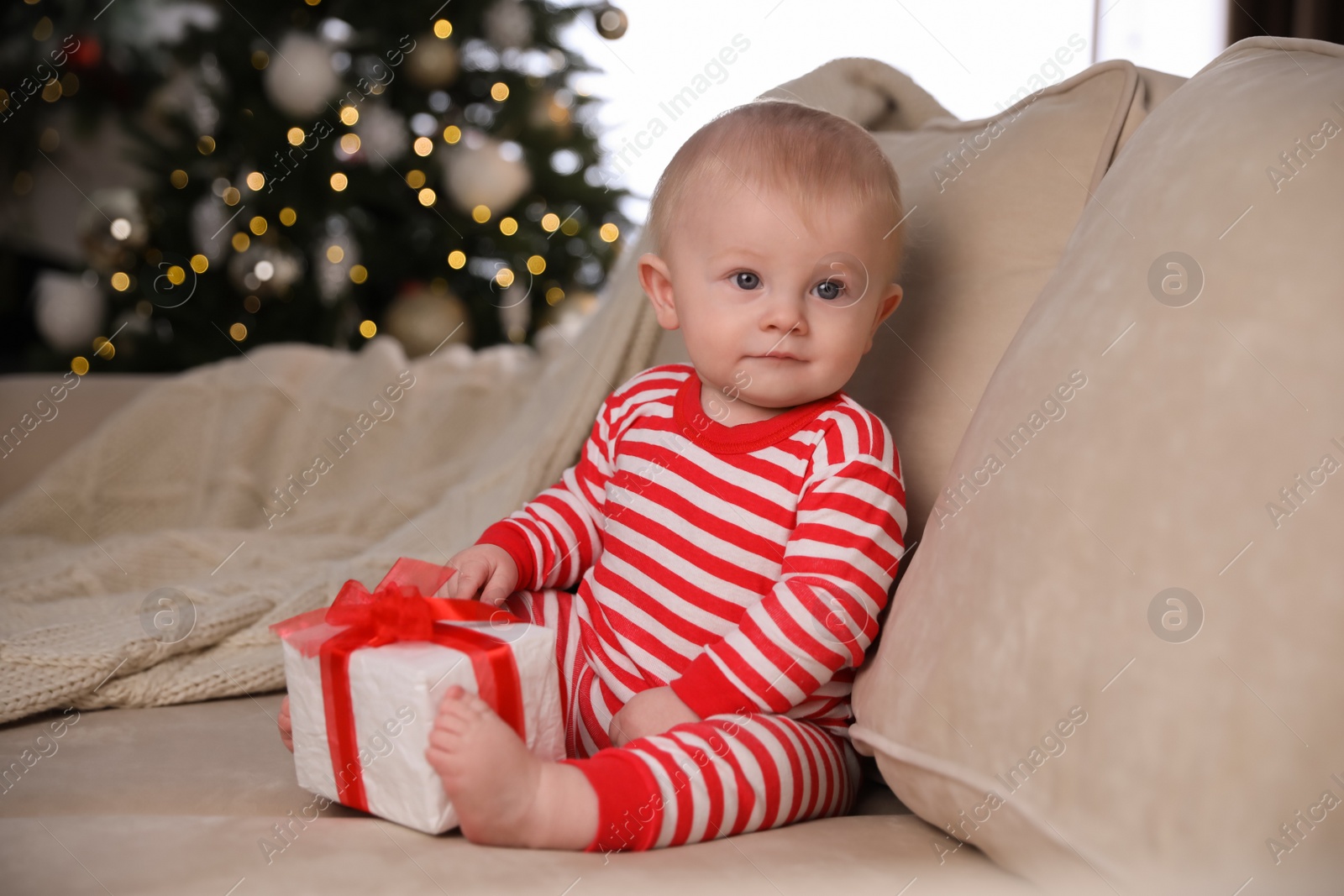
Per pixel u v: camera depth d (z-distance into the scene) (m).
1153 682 0.43
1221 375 0.46
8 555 1.28
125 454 1.49
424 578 0.71
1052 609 0.48
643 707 0.68
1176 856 0.40
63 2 3.46
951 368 0.80
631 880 0.49
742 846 0.56
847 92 1.14
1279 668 0.40
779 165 0.74
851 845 0.55
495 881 0.48
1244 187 0.50
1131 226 0.56
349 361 1.68
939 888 0.48
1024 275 0.79
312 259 2.78
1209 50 2.71
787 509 0.75
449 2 2.71
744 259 0.75
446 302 2.71
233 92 2.78
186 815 0.62
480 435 1.53
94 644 0.85
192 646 0.90
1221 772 0.40
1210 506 0.44
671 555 0.78
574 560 0.85
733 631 0.71
